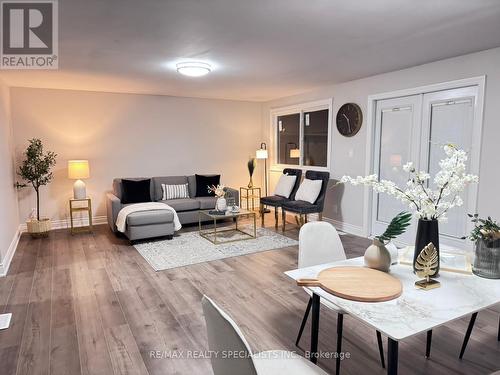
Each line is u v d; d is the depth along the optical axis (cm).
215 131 702
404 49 348
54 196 570
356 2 233
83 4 235
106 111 597
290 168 659
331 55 369
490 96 350
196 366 214
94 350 230
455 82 379
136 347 234
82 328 258
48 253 441
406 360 219
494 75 346
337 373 201
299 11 248
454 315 142
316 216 598
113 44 323
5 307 292
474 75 362
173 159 662
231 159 725
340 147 544
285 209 545
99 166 598
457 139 387
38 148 519
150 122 634
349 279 174
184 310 287
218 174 689
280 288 331
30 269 383
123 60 383
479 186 364
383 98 468
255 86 554
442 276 183
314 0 229
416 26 280
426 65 409
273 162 730
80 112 578
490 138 353
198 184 632
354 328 259
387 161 477
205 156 696
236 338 109
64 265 396
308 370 143
